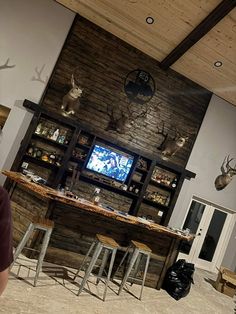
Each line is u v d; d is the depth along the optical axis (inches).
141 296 166.9
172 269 194.1
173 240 192.2
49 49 225.6
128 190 250.4
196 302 193.9
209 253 311.4
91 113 239.6
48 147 228.2
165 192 269.7
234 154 307.3
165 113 267.6
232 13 202.1
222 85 273.9
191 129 280.2
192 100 279.6
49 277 146.4
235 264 313.7
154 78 262.2
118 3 218.5
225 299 225.9
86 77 237.6
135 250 161.8
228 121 301.6
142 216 261.7
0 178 214.1
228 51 233.0
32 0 220.7
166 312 157.9
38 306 117.5
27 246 156.5
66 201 155.0
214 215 310.0
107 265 176.9
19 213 168.6
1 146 214.1
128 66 252.2
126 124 244.5
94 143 236.7
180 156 275.6
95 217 169.6
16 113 217.8
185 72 270.2
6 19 214.2
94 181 243.4
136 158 251.1
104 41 243.1
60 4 228.7
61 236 162.2
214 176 297.6
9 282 127.3
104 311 133.6
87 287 152.6
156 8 215.5
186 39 227.3
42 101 223.3
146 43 248.2
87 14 233.0
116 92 248.2
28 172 201.2
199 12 207.9
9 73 215.6
